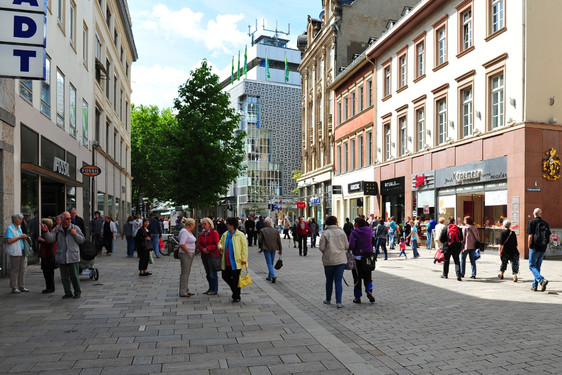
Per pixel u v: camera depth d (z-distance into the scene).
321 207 45.69
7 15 8.00
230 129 25.42
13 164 14.32
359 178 36.25
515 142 19.16
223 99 25.33
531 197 18.67
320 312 8.80
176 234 24.92
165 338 6.64
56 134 19.58
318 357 5.73
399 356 5.88
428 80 26.30
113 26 37.12
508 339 6.61
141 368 5.32
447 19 24.45
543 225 11.00
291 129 84.69
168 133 25.25
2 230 13.40
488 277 13.46
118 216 41.44
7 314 8.33
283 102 84.44
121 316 8.18
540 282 10.91
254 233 30.61
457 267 12.90
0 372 5.18
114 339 6.59
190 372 5.18
